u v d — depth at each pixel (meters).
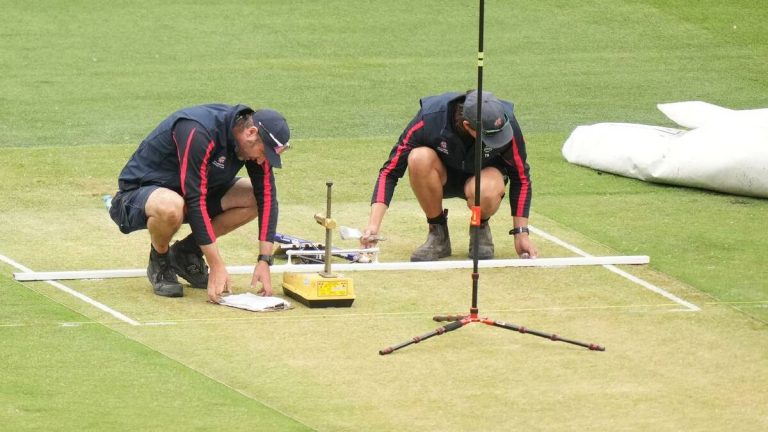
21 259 32.00
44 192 38.28
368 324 27.77
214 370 24.94
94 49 58.09
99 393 23.58
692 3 67.50
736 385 24.61
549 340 26.95
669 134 41.81
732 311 29.09
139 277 30.77
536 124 48.38
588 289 30.55
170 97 50.91
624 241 34.56
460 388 24.22
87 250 32.94
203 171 28.39
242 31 61.59
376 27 62.88
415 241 34.59
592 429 22.39
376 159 42.97
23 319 27.52
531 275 31.53
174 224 28.50
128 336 26.69
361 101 51.03
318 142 44.94
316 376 24.70
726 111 42.28
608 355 26.12
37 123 46.62
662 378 24.92
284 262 32.56
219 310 28.55
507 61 58.12
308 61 57.25
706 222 36.47
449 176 32.47
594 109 50.69
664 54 60.03
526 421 22.72
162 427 22.05
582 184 40.44
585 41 61.59
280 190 39.19
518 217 32.53
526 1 67.38
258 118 28.31
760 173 38.66
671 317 28.59
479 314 28.56
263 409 22.98
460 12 65.56
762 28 64.25
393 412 23.02
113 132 45.78
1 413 22.47
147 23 62.38
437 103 31.72
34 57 56.38
